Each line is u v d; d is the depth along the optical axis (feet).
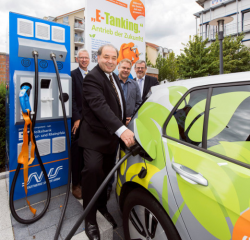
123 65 9.20
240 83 3.50
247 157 3.03
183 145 3.85
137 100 10.18
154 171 4.04
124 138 4.42
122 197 5.33
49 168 6.94
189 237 3.24
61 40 6.69
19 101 5.84
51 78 6.35
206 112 3.74
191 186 3.30
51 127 6.86
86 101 5.35
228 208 2.79
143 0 13.09
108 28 11.58
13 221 5.92
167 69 96.17
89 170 5.10
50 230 5.61
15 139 6.17
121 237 5.92
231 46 57.31
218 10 79.46
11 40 5.82
